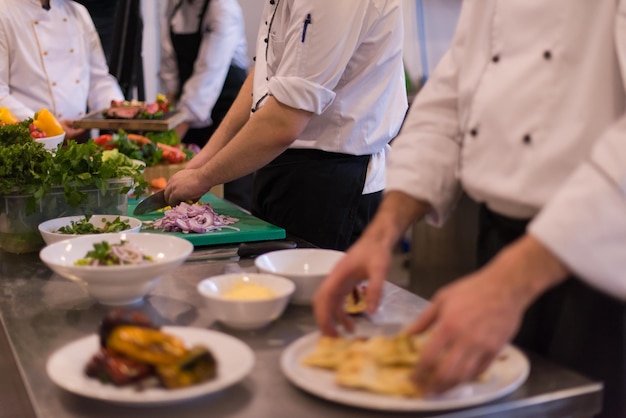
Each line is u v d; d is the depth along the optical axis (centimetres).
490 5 115
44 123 217
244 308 109
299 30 173
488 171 109
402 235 112
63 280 142
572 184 86
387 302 122
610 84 100
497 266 84
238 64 421
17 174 158
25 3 332
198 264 153
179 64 409
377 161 205
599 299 106
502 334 81
